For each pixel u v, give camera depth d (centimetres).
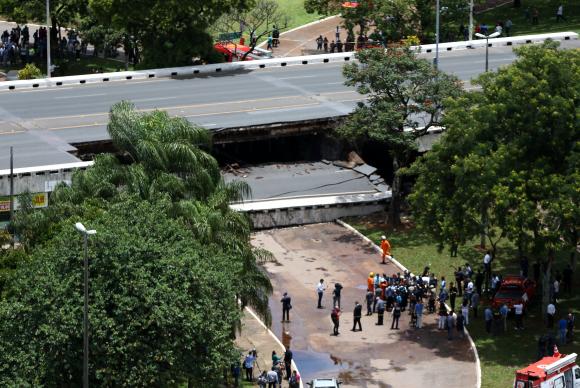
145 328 7775
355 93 13625
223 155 13162
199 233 8819
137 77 14262
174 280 7962
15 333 7775
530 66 9988
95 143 12088
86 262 7356
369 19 15325
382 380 9350
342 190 12525
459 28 15750
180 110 13012
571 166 9662
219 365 8019
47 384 7688
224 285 8219
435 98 11700
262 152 13350
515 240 9738
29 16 15688
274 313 10444
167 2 14150
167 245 8175
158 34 14625
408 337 10025
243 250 9038
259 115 12850
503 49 15325
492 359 9569
